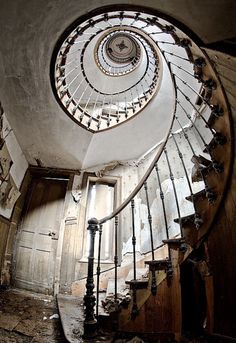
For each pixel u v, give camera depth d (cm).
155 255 338
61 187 445
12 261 375
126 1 208
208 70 195
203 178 202
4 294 314
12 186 373
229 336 182
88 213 421
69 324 214
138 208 399
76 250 376
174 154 392
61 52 285
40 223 404
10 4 217
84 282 350
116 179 445
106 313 217
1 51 259
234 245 178
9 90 306
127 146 439
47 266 371
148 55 406
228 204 183
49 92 316
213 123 200
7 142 354
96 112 429
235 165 176
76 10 229
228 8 165
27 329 214
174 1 180
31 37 252
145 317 200
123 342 192
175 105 276
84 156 431
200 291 248
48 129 372
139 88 454
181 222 207
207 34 178
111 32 421
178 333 188
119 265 358
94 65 455
